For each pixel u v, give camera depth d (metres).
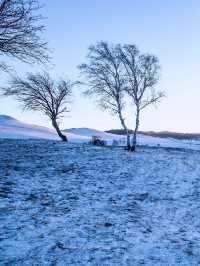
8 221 12.21
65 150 33.56
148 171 25.16
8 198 15.27
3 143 36.62
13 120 133.12
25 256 9.41
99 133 161.75
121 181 21.44
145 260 9.62
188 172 25.38
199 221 13.84
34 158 27.58
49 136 98.75
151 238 11.56
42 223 12.31
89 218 13.45
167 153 38.28
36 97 45.59
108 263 9.27
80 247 10.32
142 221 13.55
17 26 14.26
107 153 33.50
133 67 38.56
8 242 10.31
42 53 15.22
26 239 10.66
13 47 14.64
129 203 16.45
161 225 13.15
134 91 38.41
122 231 12.11
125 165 27.19
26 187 17.81
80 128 173.50
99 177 22.20
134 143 38.56
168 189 19.81
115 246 10.60
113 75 39.34
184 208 15.86
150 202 16.83
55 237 11.02
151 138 134.88
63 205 15.12
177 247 10.81
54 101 46.69
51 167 24.28
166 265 9.34
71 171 23.45
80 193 17.70
